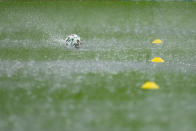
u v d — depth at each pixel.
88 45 32.91
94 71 23.33
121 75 22.42
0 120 14.77
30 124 14.31
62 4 57.22
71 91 18.91
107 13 51.56
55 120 14.73
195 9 55.19
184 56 28.58
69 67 24.34
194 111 15.84
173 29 42.38
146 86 19.69
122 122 14.52
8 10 51.47
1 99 17.52
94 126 14.11
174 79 21.53
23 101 17.20
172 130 13.77
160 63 26.08
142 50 30.94
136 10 54.31
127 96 18.06
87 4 58.06
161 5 58.09
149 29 42.31
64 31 39.97
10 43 32.94
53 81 20.88
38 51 29.66
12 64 25.03
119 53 29.48
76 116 15.19
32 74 22.45
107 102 17.08
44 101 17.20
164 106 16.52
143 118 14.98
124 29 42.12
